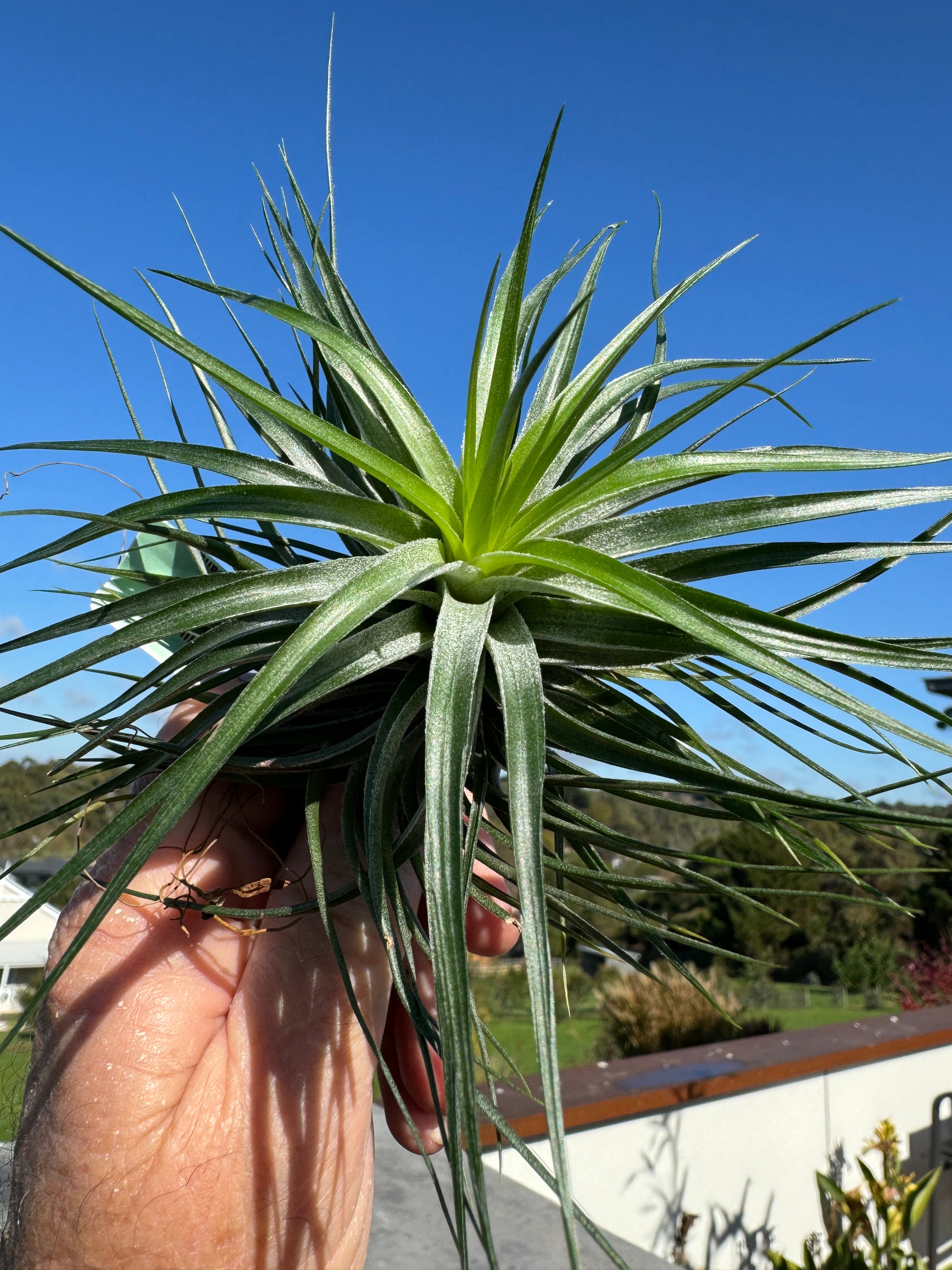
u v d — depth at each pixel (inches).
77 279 6.8
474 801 7.6
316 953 8.2
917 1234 44.6
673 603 6.8
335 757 7.6
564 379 10.2
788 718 8.5
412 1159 23.3
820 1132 40.6
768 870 7.9
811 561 8.4
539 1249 18.7
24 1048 9.3
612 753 7.6
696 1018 83.2
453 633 7.0
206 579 7.3
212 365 7.2
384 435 9.1
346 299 10.1
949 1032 44.5
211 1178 7.4
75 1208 7.2
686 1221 33.3
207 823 8.5
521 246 7.6
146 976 7.8
